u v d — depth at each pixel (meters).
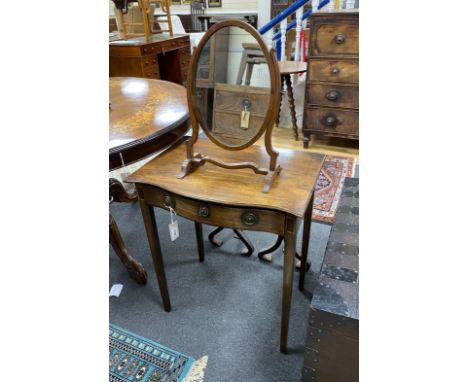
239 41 0.83
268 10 3.56
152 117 1.30
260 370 1.11
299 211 0.82
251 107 0.89
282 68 2.52
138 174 1.03
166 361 1.15
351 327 0.80
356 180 1.38
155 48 3.31
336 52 2.29
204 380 1.08
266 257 1.59
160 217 1.99
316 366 0.92
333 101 2.46
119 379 1.10
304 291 1.41
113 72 3.30
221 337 1.23
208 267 1.58
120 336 1.25
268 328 1.25
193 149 1.12
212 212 0.93
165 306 1.34
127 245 1.76
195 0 6.28
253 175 1.00
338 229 1.09
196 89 0.93
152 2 3.59
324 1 2.70
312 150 2.69
